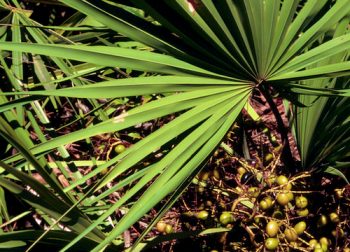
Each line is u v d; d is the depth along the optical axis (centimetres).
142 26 101
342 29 114
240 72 107
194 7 97
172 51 102
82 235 95
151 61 101
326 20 105
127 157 98
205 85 105
